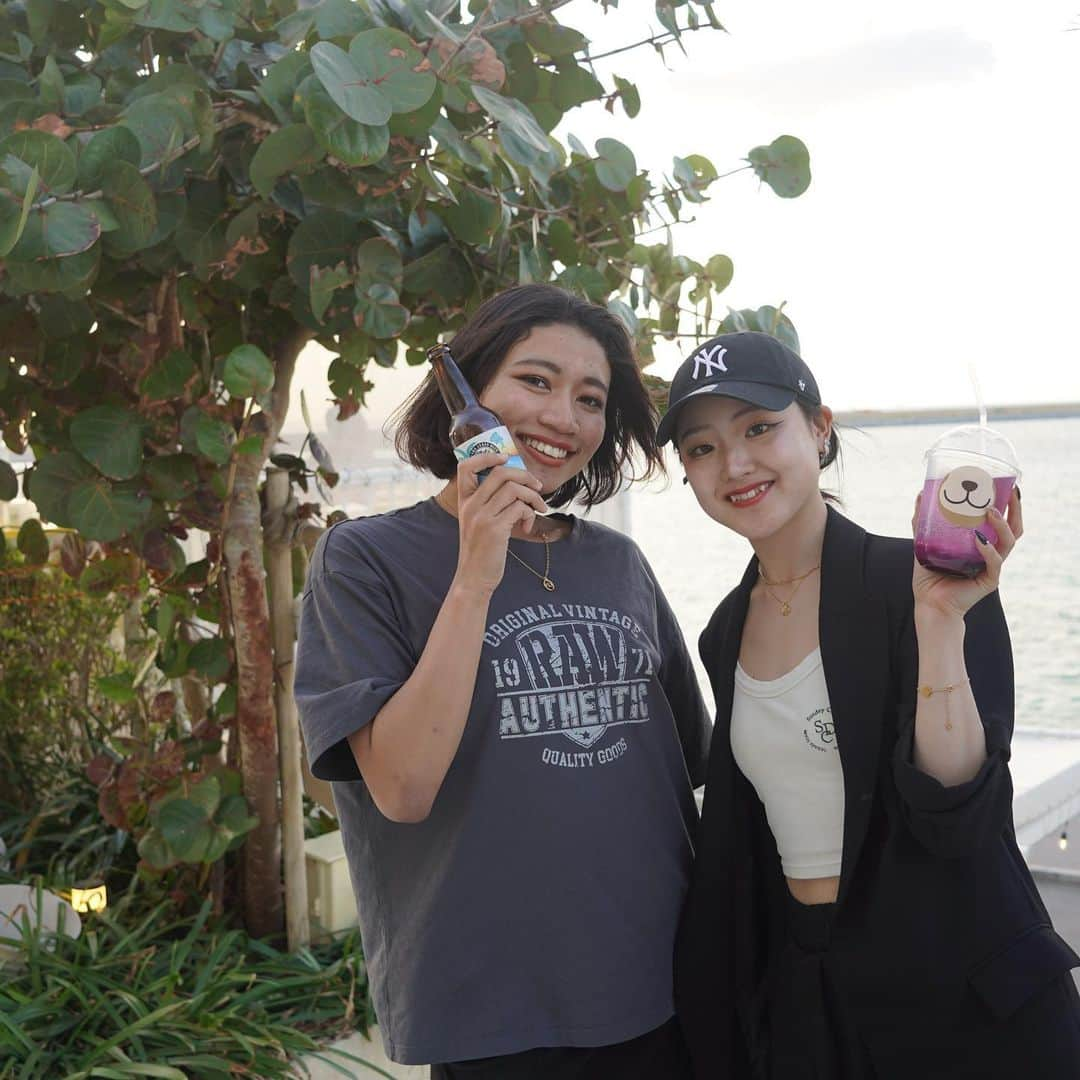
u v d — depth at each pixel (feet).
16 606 11.82
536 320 4.83
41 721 11.55
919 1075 4.34
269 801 8.43
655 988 4.78
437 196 7.48
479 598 4.15
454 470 5.21
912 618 4.39
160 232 6.79
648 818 4.88
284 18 7.07
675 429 4.86
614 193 8.00
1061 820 10.14
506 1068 4.59
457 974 4.51
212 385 8.37
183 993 7.55
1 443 13.51
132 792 8.09
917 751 4.16
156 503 8.11
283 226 7.86
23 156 5.73
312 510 8.71
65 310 7.66
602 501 5.82
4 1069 6.47
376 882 4.77
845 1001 4.47
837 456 5.16
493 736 4.58
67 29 7.36
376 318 7.14
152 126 6.34
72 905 8.31
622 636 4.94
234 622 8.23
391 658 4.53
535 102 7.89
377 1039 7.58
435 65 6.52
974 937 4.26
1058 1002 4.25
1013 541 3.89
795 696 4.68
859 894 4.47
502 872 4.53
